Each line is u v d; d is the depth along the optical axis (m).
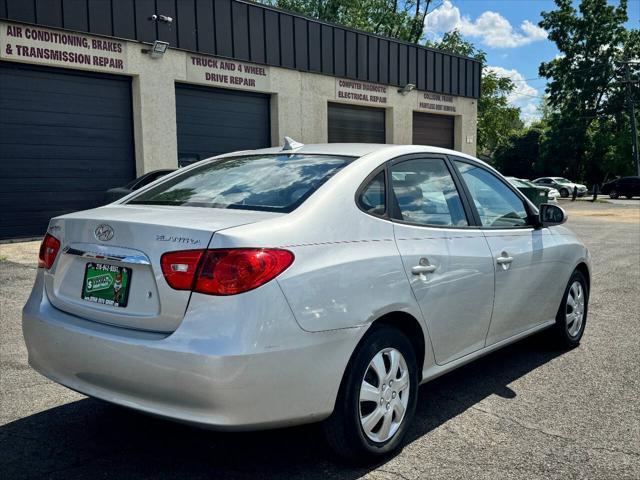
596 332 5.91
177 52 14.13
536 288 4.62
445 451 3.38
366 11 37.53
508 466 3.20
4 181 11.77
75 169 12.81
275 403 2.74
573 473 3.13
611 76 48.41
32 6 11.63
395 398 3.30
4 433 3.58
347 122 19.19
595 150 49.78
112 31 12.88
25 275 8.48
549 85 50.50
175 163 14.27
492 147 66.38
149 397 2.78
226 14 15.02
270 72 16.23
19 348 5.21
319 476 3.10
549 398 4.18
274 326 2.71
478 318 3.97
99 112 13.13
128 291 2.93
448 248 3.70
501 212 4.46
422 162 3.92
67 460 3.26
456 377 4.61
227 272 2.69
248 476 3.10
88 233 3.12
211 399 2.63
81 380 3.04
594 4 47.91
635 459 3.29
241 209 3.23
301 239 2.94
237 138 15.99
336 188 3.27
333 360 2.92
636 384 4.45
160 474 3.12
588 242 13.80
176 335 2.70
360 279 3.08
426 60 21.38
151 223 2.91
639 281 8.68
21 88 11.88
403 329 3.54
